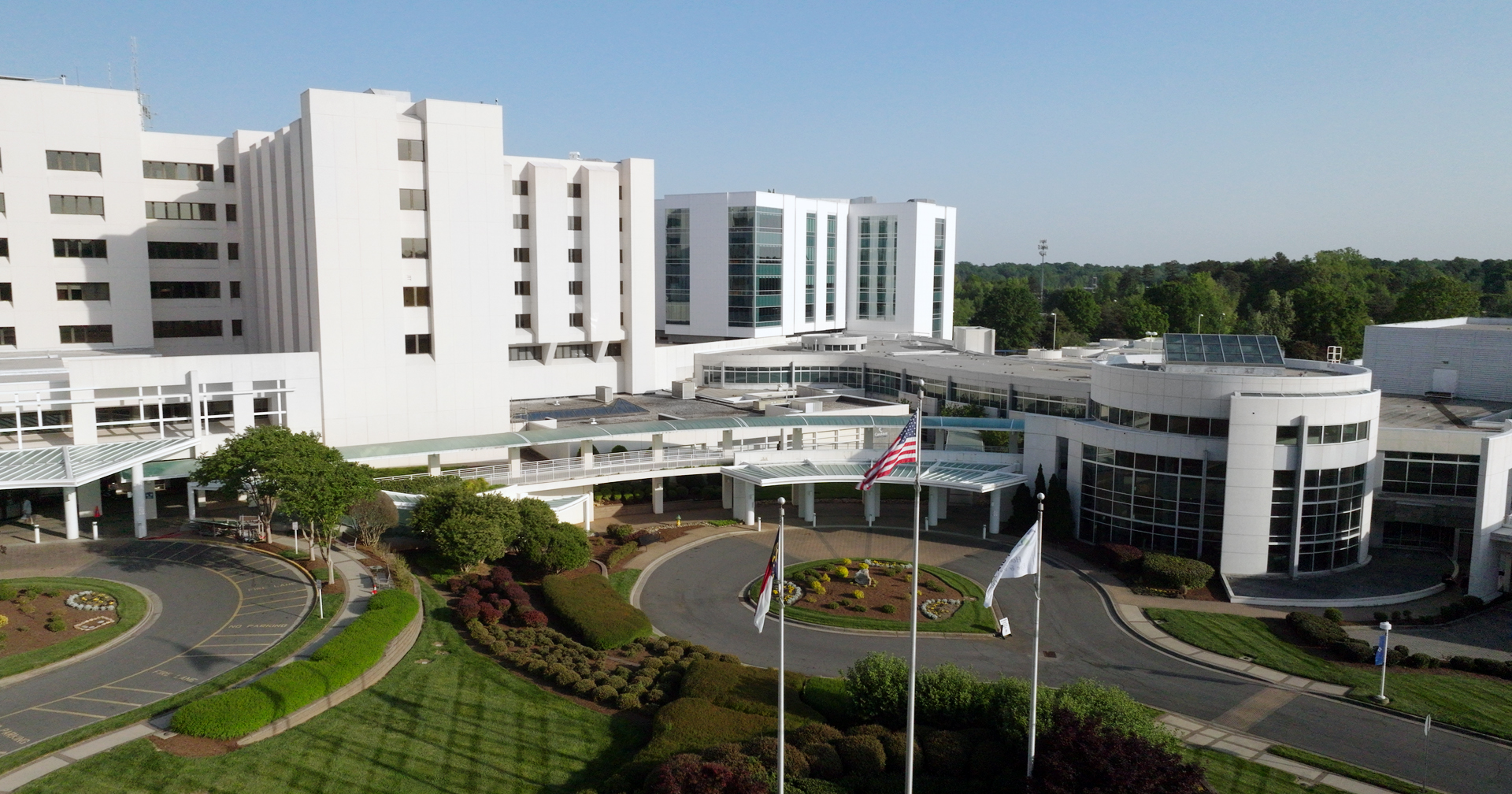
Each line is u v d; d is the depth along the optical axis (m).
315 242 77.88
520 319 103.00
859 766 36.41
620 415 94.38
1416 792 38.62
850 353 117.94
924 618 56.75
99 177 86.81
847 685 41.94
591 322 105.81
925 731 39.09
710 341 130.88
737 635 54.16
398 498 66.62
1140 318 186.00
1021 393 92.19
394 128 81.00
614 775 36.31
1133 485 69.25
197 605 51.53
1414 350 93.56
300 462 57.03
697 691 43.50
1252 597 60.91
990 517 75.75
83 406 68.50
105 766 35.31
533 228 101.38
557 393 105.62
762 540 73.56
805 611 57.62
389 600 51.16
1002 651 52.84
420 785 36.59
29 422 70.50
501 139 86.00
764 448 92.19
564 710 43.28
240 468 58.00
